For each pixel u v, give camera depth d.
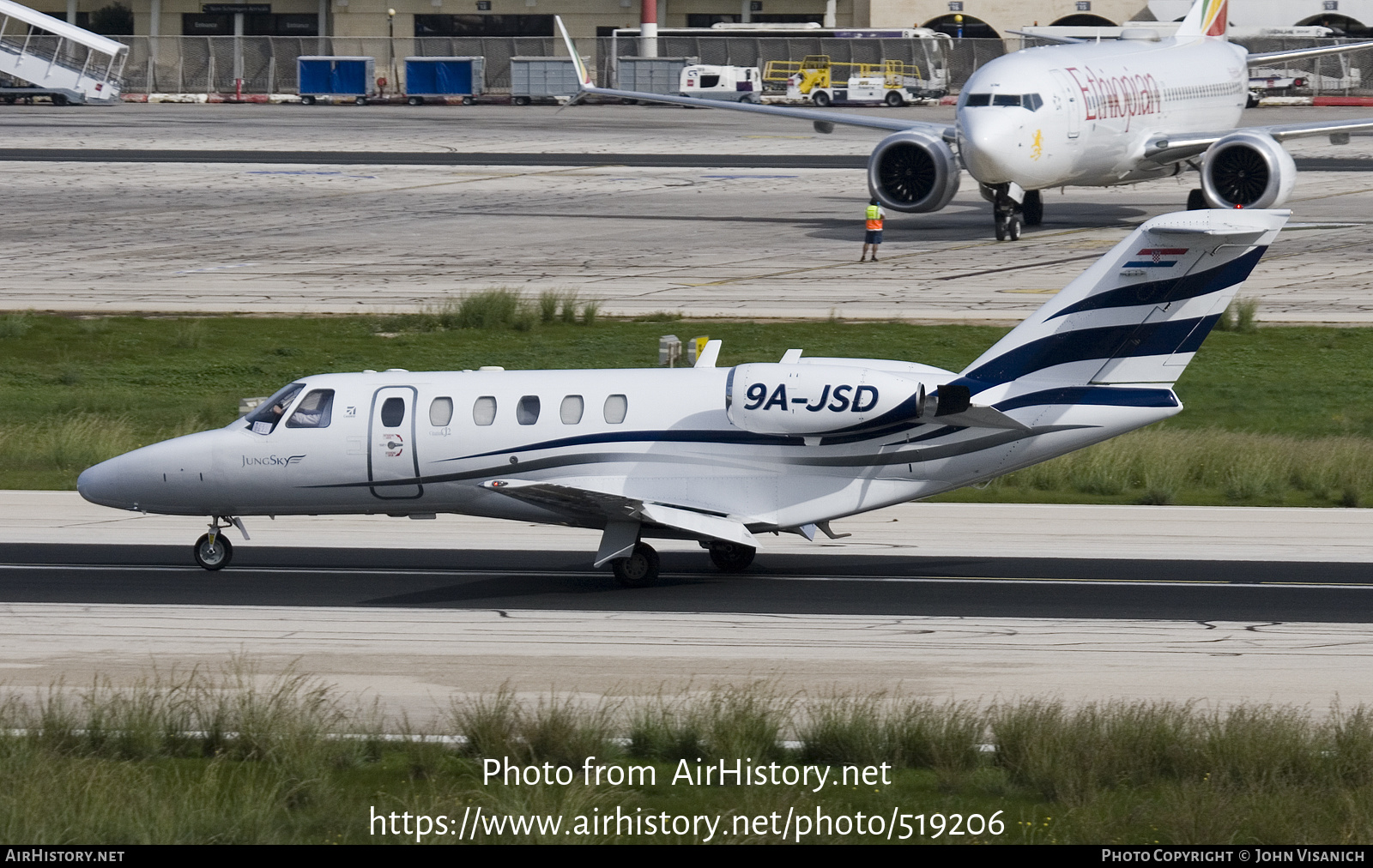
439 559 86.56
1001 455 77.81
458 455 80.50
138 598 76.50
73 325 164.38
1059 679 61.44
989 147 184.50
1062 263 191.38
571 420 79.94
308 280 188.00
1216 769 49.12
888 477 78.19
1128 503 105.62
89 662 64.31
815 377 76.56
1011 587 78.75
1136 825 45.88
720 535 75.81
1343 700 58.50
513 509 80.81
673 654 65.56
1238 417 133.88
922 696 59.22
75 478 113.50
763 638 68.25
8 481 112.38
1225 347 153.38
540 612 73.38
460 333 161.00
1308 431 129.62
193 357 154.12
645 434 79.38
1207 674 62.16
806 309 166.88
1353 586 78.88
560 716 53.47
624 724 55.41
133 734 52.28
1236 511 101.31
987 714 55.00
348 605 75.19
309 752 50.25
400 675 62.34
